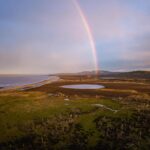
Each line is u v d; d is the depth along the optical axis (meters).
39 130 20.16
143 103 35.91
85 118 23.59
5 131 20.55
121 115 24.00
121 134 18.23
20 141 18.14
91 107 31.22
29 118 25.00
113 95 59.12
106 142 16.98
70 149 16.33
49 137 18.41
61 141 17.55
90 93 65.00
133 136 17.70
